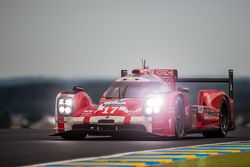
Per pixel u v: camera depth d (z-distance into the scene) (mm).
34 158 22859
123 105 31984
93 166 20031
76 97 32531
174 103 32375
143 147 27672
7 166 20391
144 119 31234
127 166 19953
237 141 31391
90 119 31578
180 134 33219
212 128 36875
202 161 21047
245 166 19719
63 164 20734
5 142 30766
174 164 20156
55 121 32656
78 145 28797
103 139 33625
